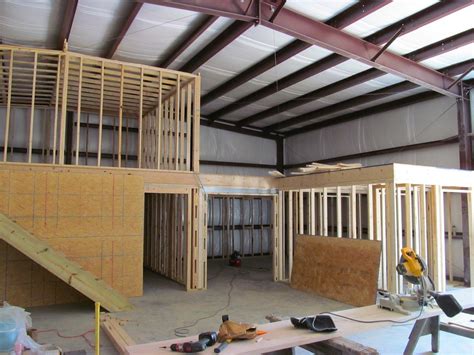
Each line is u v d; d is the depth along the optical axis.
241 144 12.41
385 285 7.07
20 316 2.96
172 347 2.38
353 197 7.05
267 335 2.62
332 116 11.09
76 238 6.33
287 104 10.31
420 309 3.22
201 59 7.43
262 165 12.71
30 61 7.16
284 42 6.98
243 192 7.92
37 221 6.12
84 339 4.50
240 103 10.27
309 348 2.92
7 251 6.05
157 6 5.80
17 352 2.61
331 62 7.48
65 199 6.33
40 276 6.21
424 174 6.25
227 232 11.90
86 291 5.60
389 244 5.86
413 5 5.52
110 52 7.21
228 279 8.38
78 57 6.77
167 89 8.35
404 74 7.02
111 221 6.59
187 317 5.45
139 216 6.81
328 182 7.03
